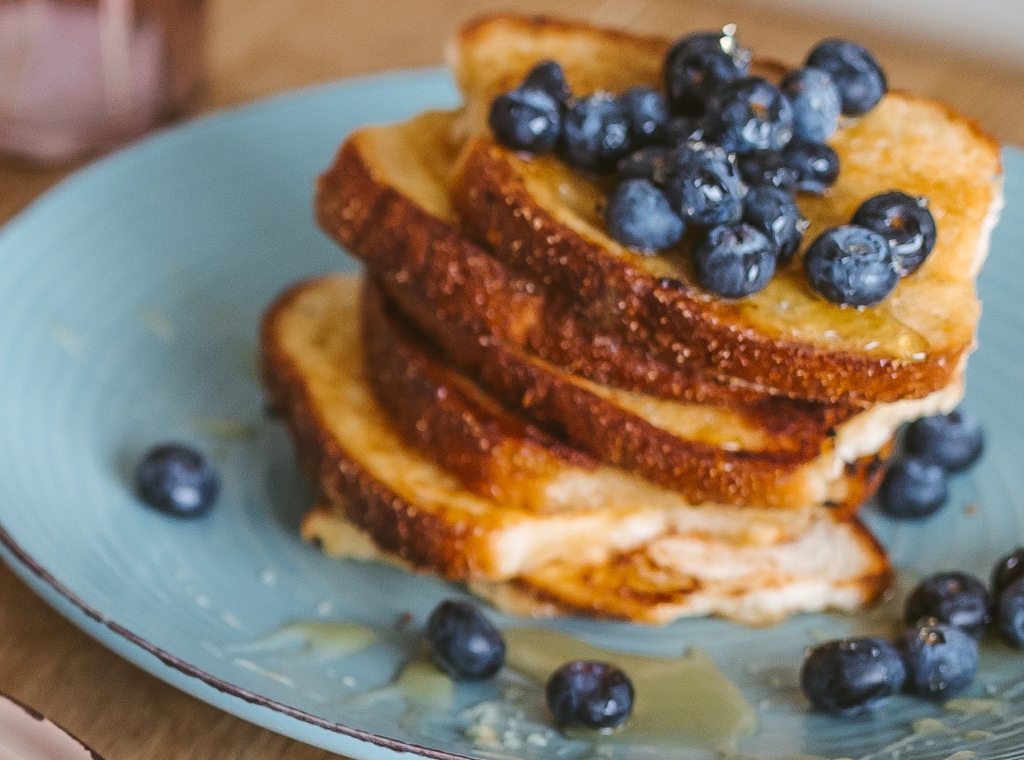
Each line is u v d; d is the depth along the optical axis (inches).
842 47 18.2
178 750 16.3
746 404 17.6
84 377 19.2
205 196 20.9
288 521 18.4
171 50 22.8
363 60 24.0
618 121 17.4
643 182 16.9
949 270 17.5
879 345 16.9
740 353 16.9
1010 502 18.7
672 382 17.5
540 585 17.8
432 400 18.1
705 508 18.0
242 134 21.4
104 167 20.7
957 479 18.9
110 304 19.8
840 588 17.8
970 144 18.5
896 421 17.8
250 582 17.7
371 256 18.4
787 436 17.6
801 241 17.2
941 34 26.4
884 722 16.6
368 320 19.1
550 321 17.6
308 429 18.5
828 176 17.6
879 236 16.8
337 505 18.2
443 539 17.6
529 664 17.2
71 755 15.4
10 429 18.3
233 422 19.2
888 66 23.7
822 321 17.0
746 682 17.1
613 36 19.5
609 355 17.5
